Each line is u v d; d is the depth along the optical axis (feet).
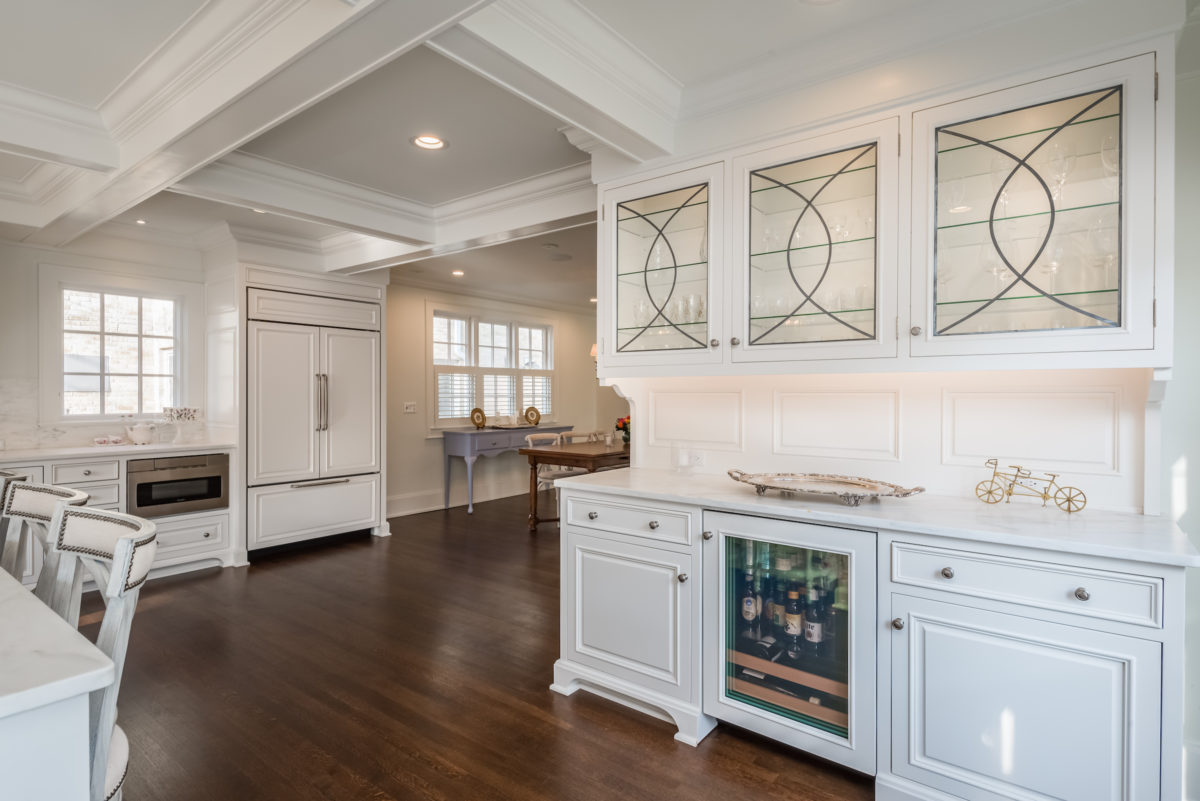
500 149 9.96
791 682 6.69
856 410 7.64
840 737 6.29
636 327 8.52
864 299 6.71
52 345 13.66
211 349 15.62
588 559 8.19
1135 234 5.34
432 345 21.67
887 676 5.96
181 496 13.96
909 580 5.82
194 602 12.03
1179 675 4.71
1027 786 5.29
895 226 6.48
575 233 14.93
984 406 6.83
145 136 8.32
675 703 7.37
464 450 21.09
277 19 5.95
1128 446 6.10
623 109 7.18
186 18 6.57
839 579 6.38
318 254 16.03
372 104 8.38
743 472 8.54
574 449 18.88
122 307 14.73
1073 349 5.58
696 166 7.88
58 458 12.18
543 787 6.37
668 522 7.43
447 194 12.30
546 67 6.19
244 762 6.79
